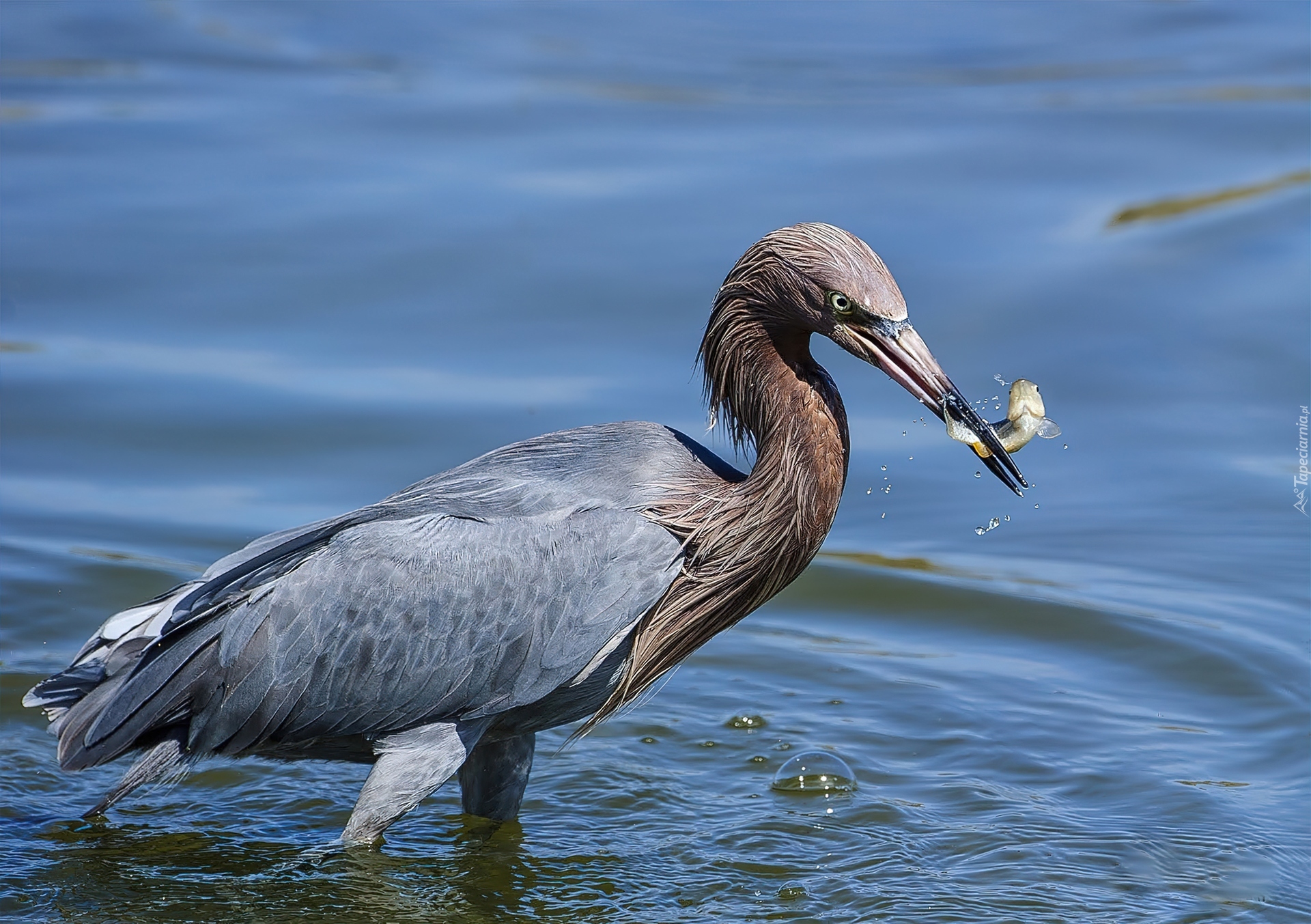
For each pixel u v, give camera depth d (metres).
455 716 9.31
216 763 10.95
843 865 9.34
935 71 27.86
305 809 10.27
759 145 22.98
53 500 14.12
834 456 9.26
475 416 15.66
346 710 9.23
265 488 14.41
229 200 20.55
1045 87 26.50
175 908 8.83
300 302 17.98
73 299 17.89
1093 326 17.36
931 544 13.86
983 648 12.31
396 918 8.77
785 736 11.03
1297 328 17.22
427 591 9.14
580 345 17.11
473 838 9.78
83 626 12.25
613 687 9.66
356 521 9.44
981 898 8.91
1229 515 14.17
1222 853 9.34
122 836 9.76
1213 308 17.72
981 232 19.67
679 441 9.81
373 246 19.22
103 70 26.64
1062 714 11.22
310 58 27.77
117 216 20.03
